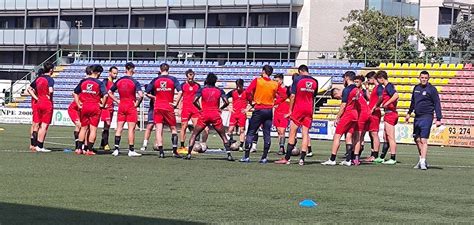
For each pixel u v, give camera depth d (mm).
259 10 49844
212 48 51094
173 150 18781
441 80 38281
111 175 13531
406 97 37844
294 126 17531
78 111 19297
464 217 9625
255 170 15523
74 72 48688
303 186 12648
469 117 35812
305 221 8891
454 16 59344
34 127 19609
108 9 54344
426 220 9273
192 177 13625
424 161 17625
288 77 40875
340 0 50812
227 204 10125
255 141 22797
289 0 48812
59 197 10273
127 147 22734
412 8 55250
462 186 13609
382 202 10891
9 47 57938
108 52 55781
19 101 46250
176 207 9688
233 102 23297
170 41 52219
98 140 26391
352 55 48094
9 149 19938
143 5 53031
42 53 58219
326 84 39406
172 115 18625
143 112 37781
